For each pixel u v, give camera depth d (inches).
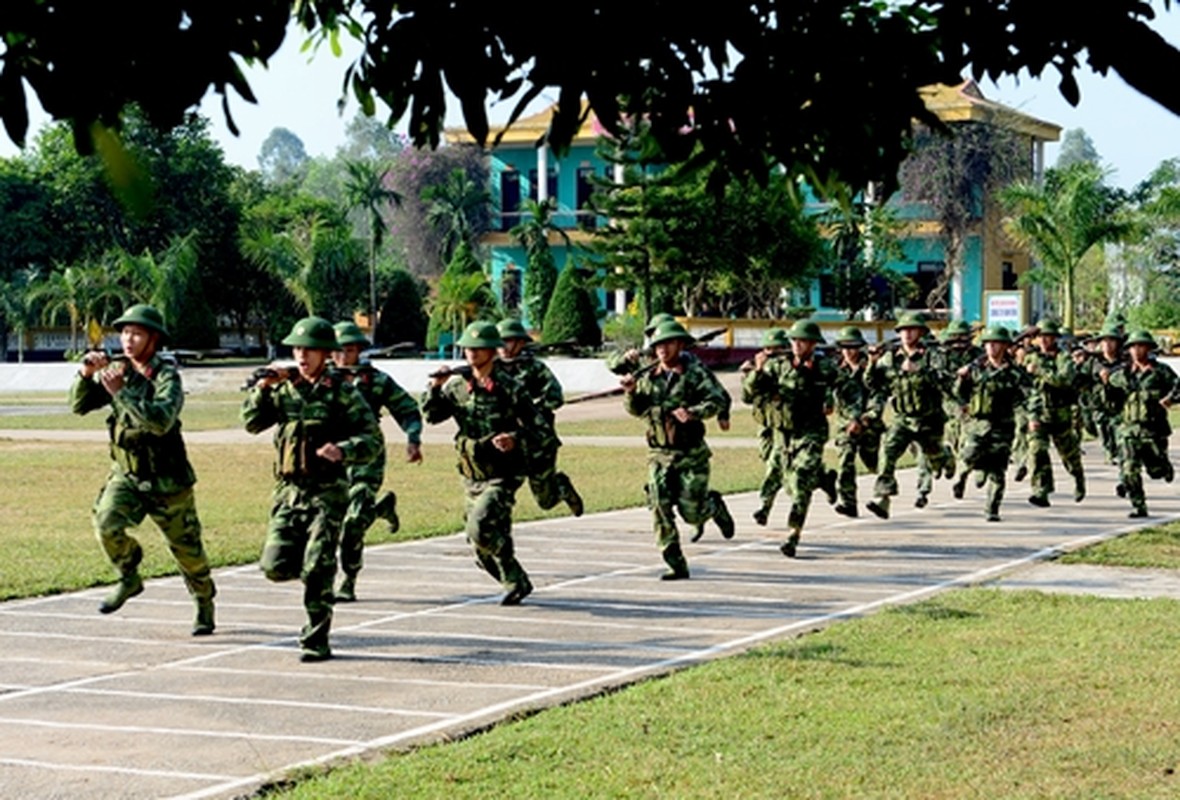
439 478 913.5
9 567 547.2
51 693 354.0
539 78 134.0
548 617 452.8
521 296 2699.3
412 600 486.0
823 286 2405.3
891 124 158.1
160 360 416.2
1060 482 884.0
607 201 1924.2
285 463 390.9
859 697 331.3
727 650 397.7
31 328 2554.1
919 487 754.8
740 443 1184.8
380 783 270.1
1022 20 144.4
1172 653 375.9
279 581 395.2
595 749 291.6
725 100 150.9
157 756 297.1
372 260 2586.1
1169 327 2201.0
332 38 191.2
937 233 2362.2
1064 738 296.4
